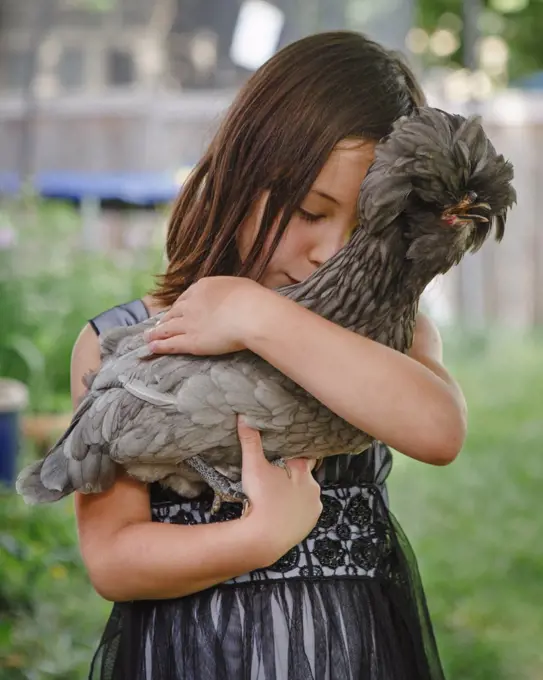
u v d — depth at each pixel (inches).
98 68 481.7
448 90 515.5
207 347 70.5
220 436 71.3
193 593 78.6
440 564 212.2
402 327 73.2
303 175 75.4
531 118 502.6
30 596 169.8
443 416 70.0
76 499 80.7
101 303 338.0
